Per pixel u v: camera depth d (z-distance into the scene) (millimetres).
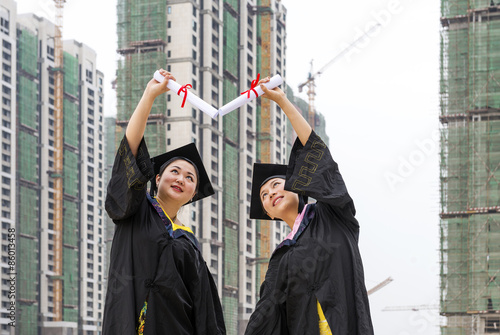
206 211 84312
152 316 6168
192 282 6551
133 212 6266
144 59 87562
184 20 88000
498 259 71562
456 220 73688
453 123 75688
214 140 89188
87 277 99562
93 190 103812
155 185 7160
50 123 98812
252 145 96688
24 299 89438
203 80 89125
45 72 99125
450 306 71688
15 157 90750
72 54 103500
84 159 102312
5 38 91312
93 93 106062
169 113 86312
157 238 6348
